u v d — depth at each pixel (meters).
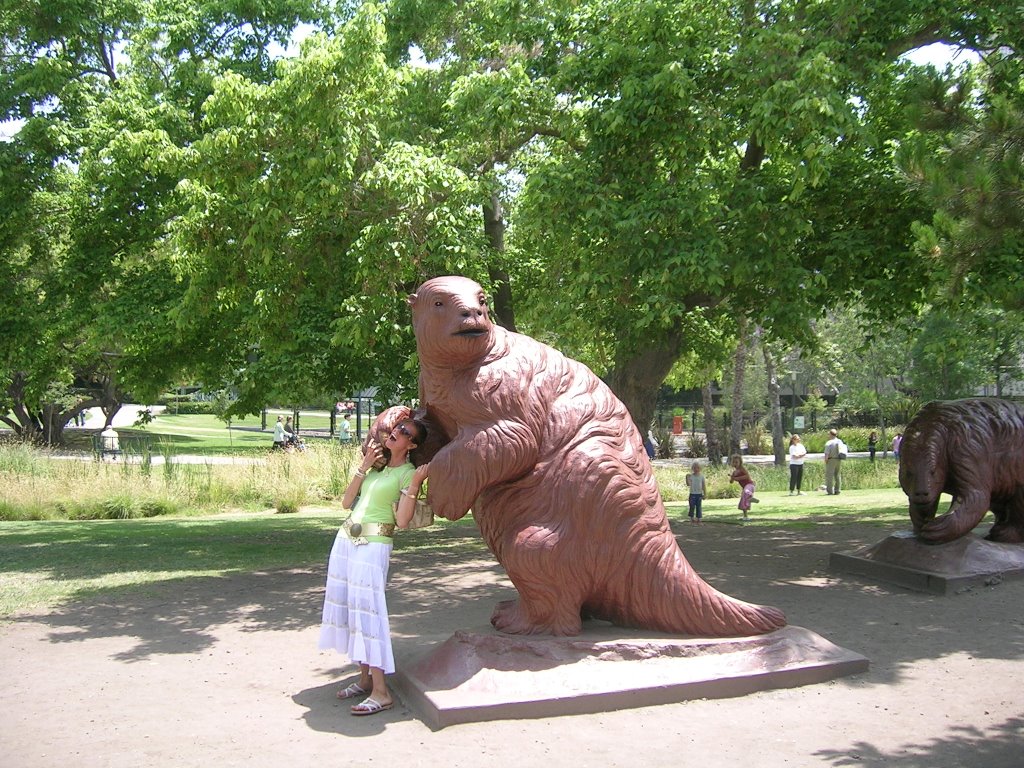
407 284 10.66
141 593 8.38
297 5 14.31
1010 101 7.11
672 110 8.98
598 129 9.16
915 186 7.96
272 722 4.81
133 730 4.71
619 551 5.11
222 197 9.84
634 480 5.20
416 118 11.73
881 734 4.48
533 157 12.01
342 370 12.19
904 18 9.12
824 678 5.23
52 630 6.97
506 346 5.25
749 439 38.38
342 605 4.93
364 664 5.07
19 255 18.14
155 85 13.74
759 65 8.64
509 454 4.96
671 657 5.04
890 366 30.50
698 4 9.55
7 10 14.08
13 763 4.27
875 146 9.80
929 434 8.09
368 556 4.89
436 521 14.70
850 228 10.10
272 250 9.73
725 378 37.53
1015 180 6.55
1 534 12.82
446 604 7.68
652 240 8.73
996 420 8.18
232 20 14.23
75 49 14.72
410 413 5.24
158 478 17.06
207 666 5.93
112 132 12.90
